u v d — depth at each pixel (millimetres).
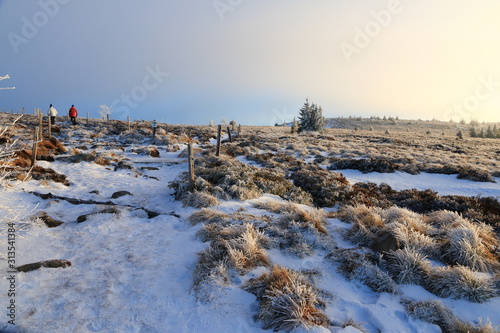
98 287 4398
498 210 10125
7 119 30062
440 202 10844
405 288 4633
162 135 28656
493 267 5152
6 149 4531
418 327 3762
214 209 8312
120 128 33812
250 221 6980
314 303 4098
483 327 3555
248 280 4680
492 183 15484
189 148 9664
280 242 6023
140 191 10961
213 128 48281
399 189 14539
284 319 3670
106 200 9430
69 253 5484
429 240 5848
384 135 54625
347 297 4414
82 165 14328
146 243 6117
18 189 8523
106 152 18203
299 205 9781
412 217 7305
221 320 3773
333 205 11031
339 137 44125
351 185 13500
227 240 5656
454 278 4492
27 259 5109
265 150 25438
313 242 6051
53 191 9609
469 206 10312
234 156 21172
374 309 4090
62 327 3512
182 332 3557
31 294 4098
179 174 13453
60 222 6855
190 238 6371
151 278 4734
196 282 4578
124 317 3771
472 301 4238
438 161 22531
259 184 11375
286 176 14992
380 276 4727
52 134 24797
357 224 6750
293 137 39031
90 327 3559
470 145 38406
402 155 25234
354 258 5309
